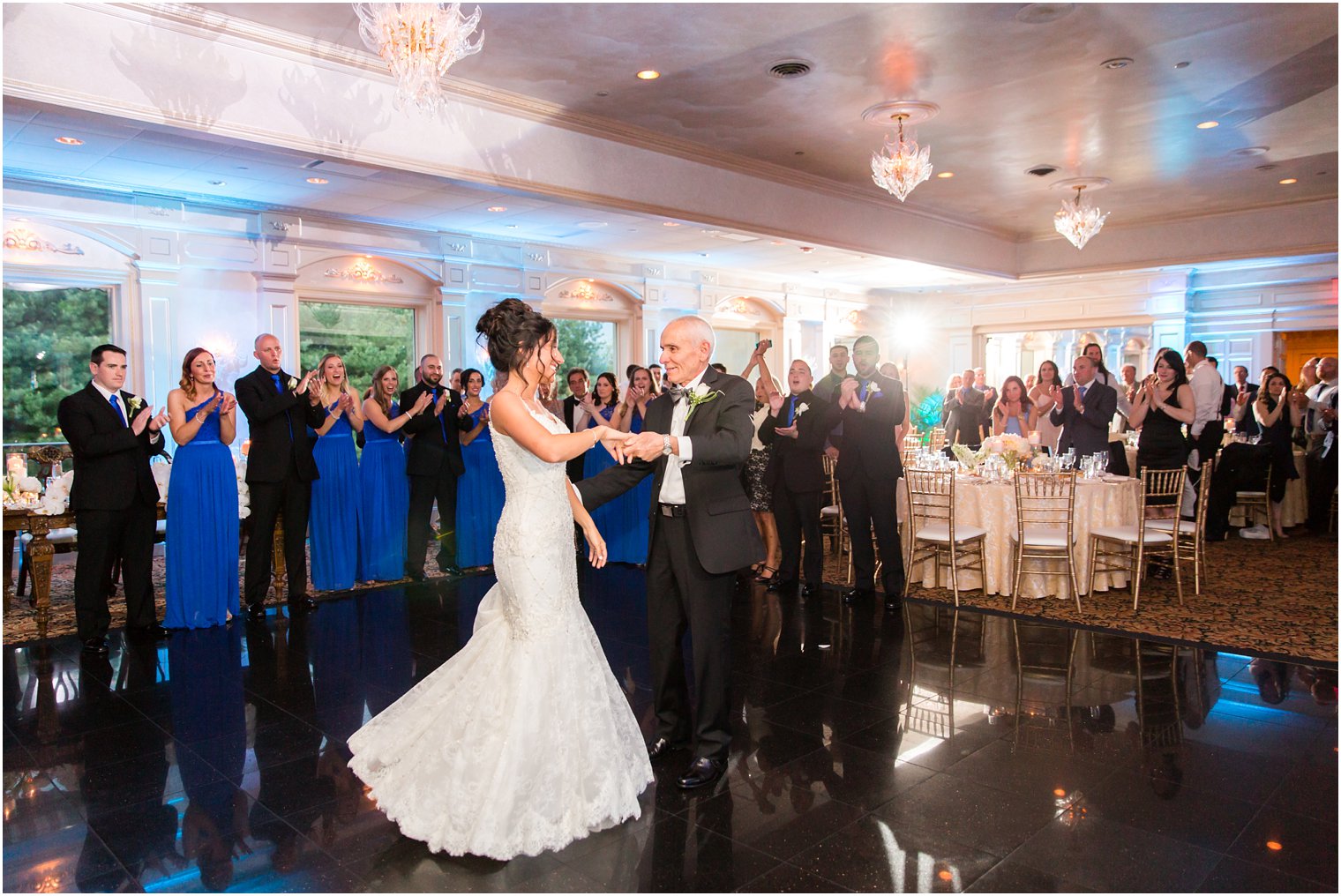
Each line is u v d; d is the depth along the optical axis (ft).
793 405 18.86
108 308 24.63
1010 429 26.40
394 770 8.95
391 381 19.77
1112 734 11.13
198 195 24.73
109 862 8.23
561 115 21.07
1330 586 19.24
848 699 12.47
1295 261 35.32
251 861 8.23
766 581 19.94
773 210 27.43
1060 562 18.30
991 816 8.96
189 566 16.19
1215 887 7.61
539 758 8.36
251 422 17.01
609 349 37.65
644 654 14.57
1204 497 18.45
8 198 22.22
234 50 15.83
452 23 13.60
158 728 11.57
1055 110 21.48
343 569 19.16
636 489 21.81
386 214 27.63
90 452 14.64
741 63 18.11
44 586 15.81
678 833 8.65
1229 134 23.72
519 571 8.44
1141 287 42.22
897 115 21.65
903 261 34.45
